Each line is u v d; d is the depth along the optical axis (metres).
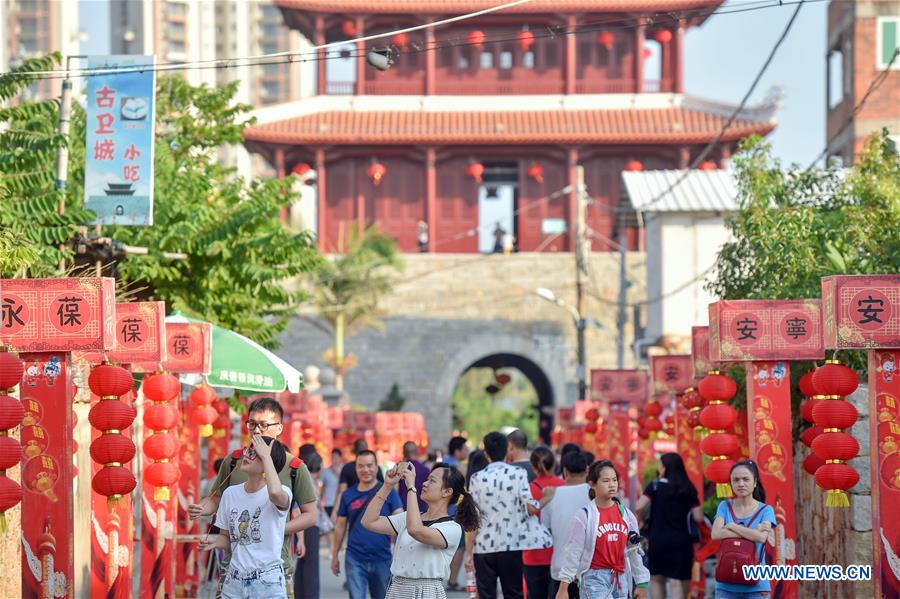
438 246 79.88
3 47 141.50
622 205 61.38
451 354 74.25
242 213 27.41
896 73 47.84
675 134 76.00
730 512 13.93
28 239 20.38
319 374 62.25
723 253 23.28
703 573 20.70
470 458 18.83
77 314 13.54
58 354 13.63
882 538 14.02
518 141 76.81
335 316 69.50
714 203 52.41
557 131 76.81
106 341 13.56
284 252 28.70
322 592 25.30
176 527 20.28
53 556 13.41
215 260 27.53
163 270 26.31
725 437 17.77
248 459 11.66
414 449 21.25
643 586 13.94
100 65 22.34
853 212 21.62
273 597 11.63
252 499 11.77
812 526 20.11
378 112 78.62
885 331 14.16
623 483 34.31
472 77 80.88
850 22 48.75
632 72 80.62
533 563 16.44
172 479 17.75
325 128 76.88
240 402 29.70
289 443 29.80
